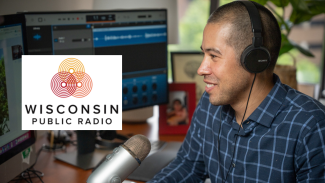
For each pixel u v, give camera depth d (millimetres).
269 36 843
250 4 837
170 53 1832
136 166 722
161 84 1448
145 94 1408
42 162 1229
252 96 900
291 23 1718
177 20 1917
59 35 1181
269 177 895
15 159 988
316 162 821
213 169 1042
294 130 855
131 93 1364
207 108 1089
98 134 1463
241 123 934
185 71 1824
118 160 703
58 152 1324
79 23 1212
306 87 2207
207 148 1062
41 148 1346
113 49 1299
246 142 934
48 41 1163
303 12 1626
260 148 907
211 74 869
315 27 2891
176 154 1302
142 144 739
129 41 1330
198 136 1113
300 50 1708
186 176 1075
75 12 1197
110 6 1795
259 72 824
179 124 1570
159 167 1178
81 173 1143
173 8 1881
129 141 745
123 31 1309
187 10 2945
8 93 945
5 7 1259
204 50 867
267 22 841
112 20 1277
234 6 838
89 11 1226
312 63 2887
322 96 2502
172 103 1565
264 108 904
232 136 978
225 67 838
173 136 1547
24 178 1087
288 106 902
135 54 1354
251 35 810
